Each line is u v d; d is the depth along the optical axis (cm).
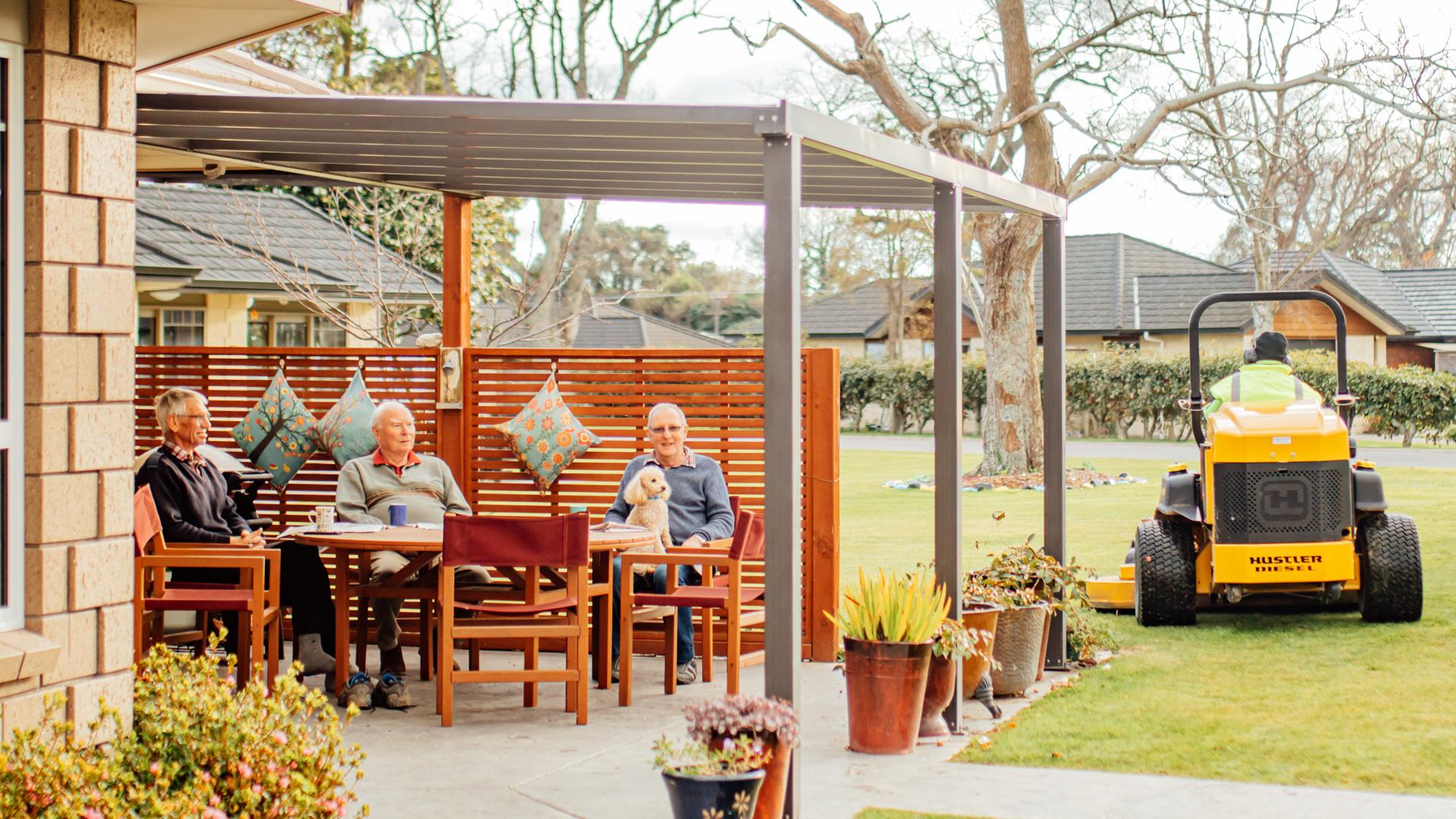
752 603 772
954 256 609
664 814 488
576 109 498
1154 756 553
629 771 547
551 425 821
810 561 800
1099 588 942
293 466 848
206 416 699
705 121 473
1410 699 643
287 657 829
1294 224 2989
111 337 435
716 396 811
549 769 551
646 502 728
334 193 1591
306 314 1925
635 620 709
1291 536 831
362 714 657
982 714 642
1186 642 812
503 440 838
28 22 412
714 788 427
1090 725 609
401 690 669
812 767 548
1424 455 2431
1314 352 2988
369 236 1653
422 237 1636
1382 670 712
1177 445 2916
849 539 1392
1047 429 751
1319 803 484
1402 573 838
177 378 866
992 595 659
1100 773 531
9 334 411
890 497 1861
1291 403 862
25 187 414
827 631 798
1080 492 1859
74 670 421
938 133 2100
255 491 823
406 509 719
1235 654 771
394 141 641
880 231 3766
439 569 686
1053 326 748
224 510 709
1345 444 830
